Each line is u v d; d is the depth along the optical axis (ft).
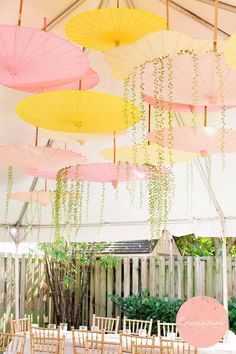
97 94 10.87
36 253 30.42
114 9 9.36
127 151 14.70
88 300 30.81
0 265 28.02
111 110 11.53
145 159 13.83
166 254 32.09
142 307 28.91
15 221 25.73
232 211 21.62
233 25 12.52
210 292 28.91
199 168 20.12
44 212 25.07
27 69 9.59
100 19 9.60
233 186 20.53
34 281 30.01
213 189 20.88
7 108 17.33
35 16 13.35
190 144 13.01
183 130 12.41
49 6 13.08
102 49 10.69
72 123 12.17
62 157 15.01
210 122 16.37
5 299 28.04
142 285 30.04
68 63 9.43
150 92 10.74
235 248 37.42
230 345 19.10
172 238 33.78
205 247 38.06
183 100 10.96
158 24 9.83
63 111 11.59
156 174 14.56
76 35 10.22
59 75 9.98
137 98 16.44
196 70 9.41
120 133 14.62
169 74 9.65
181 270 29.60
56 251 29.60
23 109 11.75
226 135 12.42
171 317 28.27
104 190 22.39
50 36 8.54
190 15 12.67
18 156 14.93
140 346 17.80
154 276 29.96
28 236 25.68
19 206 24.79
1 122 18.34
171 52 9.63
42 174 16.53
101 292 30.55
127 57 10.02
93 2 13.15
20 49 8.88
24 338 19.67
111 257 30.40
